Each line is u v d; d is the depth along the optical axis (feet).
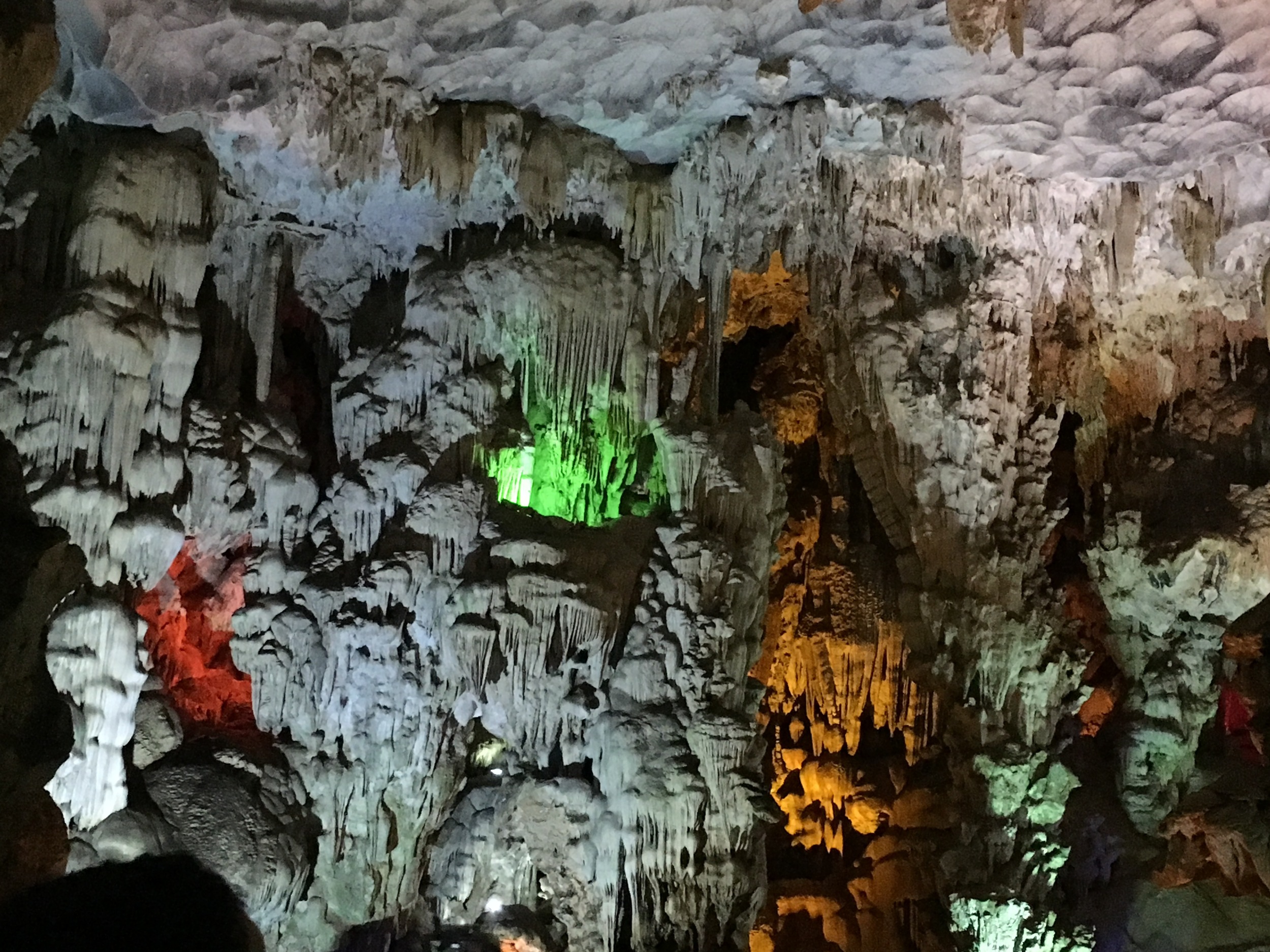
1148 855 31.19
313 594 25.29
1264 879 16.74
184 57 21.67
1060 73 23.41
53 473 21.59
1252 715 16.15
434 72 22.93
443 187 24.27
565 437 27.40
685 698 24.84
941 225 28.35
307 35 21.61
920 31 22.40
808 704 33.94
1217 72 23.15
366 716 24.99
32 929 3.77
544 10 21.61
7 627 10.80
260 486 26.25
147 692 24.03
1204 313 32.07
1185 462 33.01
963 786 28.78
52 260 23.04
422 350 26.32
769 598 34.35
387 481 25.68
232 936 3.99
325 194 26.18
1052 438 30.91
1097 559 33.71
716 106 24.82
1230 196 26.86
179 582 27.58
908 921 30.27
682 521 26.00
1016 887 27.76
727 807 24.71
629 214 26.78
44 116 23.17
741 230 27.78
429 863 25.50
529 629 24.22
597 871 24.07
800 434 36.24
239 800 22.95
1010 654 29.04
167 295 23.44
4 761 10.65
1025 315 29.96
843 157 26.58
